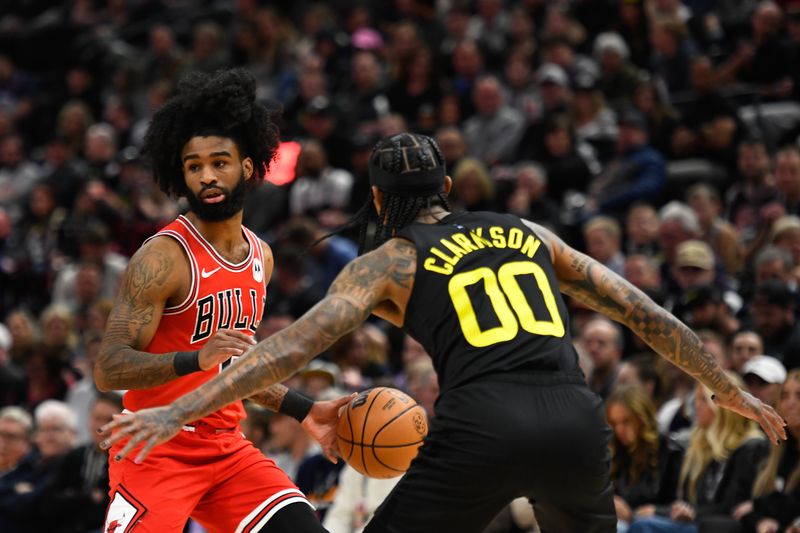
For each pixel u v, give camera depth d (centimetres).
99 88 3819
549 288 954
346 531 1628
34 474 1966
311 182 2848
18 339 2553
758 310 1878
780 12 3023
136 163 3009
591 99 2939
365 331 2153
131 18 4134
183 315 1059
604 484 930
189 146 1062
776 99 2909
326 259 2467
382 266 935
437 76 3133
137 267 1039
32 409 2342
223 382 877
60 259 2916
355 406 1065
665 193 2641
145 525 1047
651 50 3173
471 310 920
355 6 3684
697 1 3384
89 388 2264
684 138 2711
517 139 2927
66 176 3170
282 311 2377
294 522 1073
